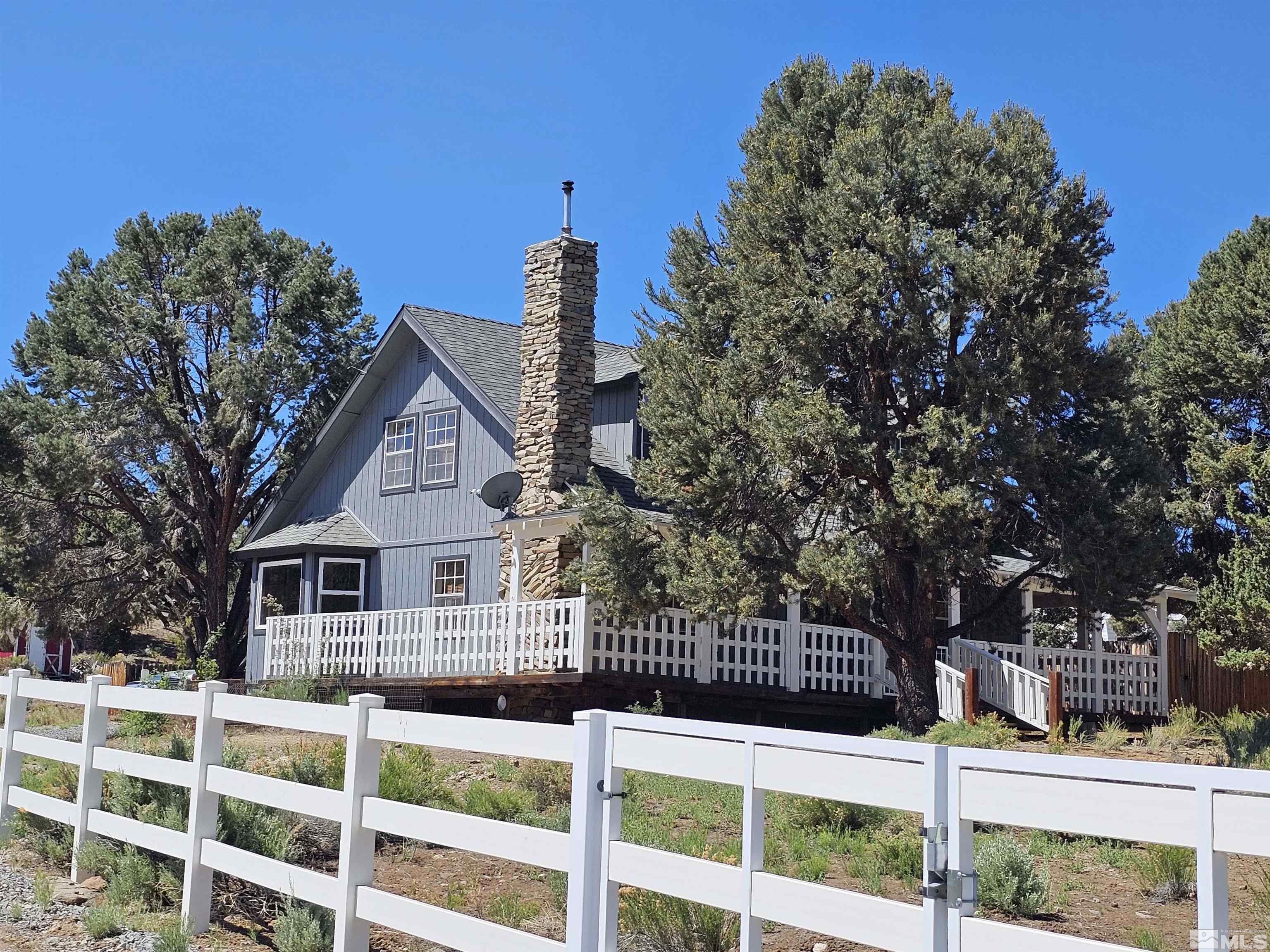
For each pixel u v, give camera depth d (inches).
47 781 518.6
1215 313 986.7
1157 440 922.7
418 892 354.3
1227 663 921.5
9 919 331.6
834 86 802.8
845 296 713.0
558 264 952.3
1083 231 759.1
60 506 1343.5
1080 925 310.5
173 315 1432.1
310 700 855.7
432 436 1094.4
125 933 318.0
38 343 1449.3
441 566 1059.3
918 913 169.3
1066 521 752.3
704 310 814.5
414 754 507.5
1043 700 807.1
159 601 1489.9
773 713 885.2
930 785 169.3
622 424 1021.8
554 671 799.7
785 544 747.4
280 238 1471.5
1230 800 140.8
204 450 1384.1
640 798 474.0
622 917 294.8
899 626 790.5
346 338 1448.1
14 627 1441.9
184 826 361.1
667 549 745.6
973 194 728.3
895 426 744.3
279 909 338.6
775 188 769.6
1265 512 935.0
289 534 1155.9
